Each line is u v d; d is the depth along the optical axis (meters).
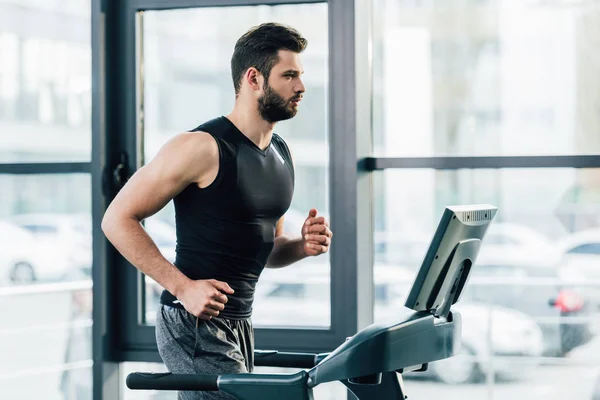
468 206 1.99
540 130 3.35
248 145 2.46
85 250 3.69
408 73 3.46
